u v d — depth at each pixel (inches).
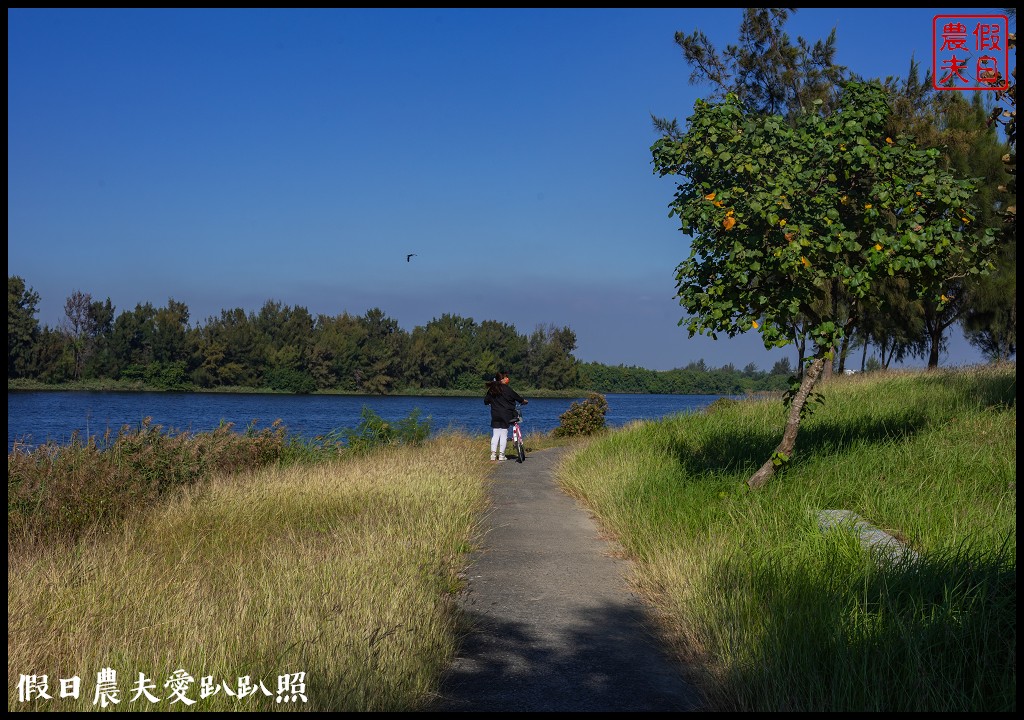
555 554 306.5
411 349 5088.6
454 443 708.0
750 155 323.0
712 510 318.3
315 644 175.8
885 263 318.7
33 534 324.8
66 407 2169.0
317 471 490.9
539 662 190.7
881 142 344.5
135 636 187.2
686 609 215.2
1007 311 986.7
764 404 654.5
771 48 914.1
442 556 277.9
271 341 4950.8
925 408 497.7
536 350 5654.5
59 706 152.3
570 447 753.0
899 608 191.3
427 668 175.9
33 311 3752.5
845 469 358.3
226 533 329.1
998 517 270.5
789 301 314.2
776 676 165.2
